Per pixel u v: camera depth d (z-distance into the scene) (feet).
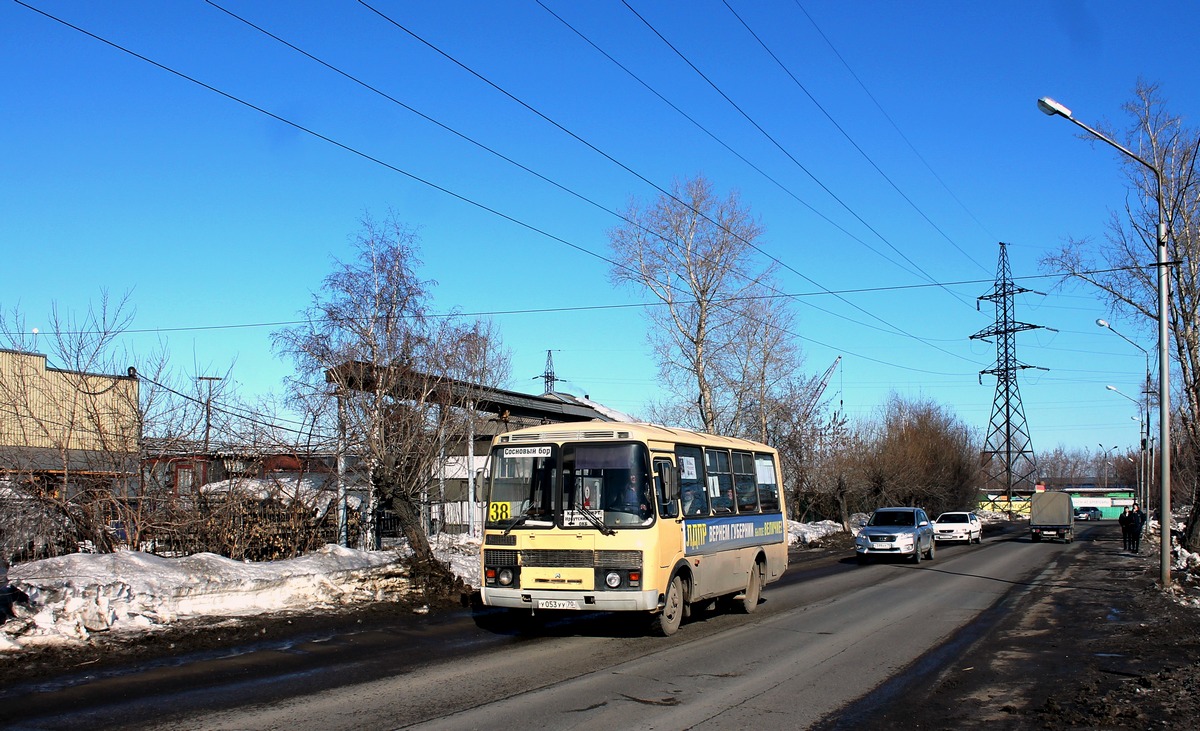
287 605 44.37
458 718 25.12
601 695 28.43
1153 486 281.54
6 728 23.35
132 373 55.01
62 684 28.37
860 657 36.37
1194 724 24.82
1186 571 75.00
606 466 39.04
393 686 29.32
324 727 23.86
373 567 51.01
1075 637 42.16
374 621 42.93
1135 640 40.68
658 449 40.60
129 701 26.40
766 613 51.21
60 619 34.91
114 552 44.04
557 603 38.06
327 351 57.88
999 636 42.50
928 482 200.64
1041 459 512.22
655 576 38.09
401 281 60.03
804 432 148.87
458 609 48.49
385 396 57.67
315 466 60.64
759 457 55.67
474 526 80.69
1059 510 153.38
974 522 143.02
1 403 48.62
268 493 56.90
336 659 33.88
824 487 156.46
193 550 51.52
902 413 223.30
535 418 92.27
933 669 33.88
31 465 47.60
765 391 131.85
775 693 29.27
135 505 50.57
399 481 56.59
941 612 51.93
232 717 24.79
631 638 40.40
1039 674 32.94
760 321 132.26
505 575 39.06
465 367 67.26
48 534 46.83
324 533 60.23
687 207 119.24
